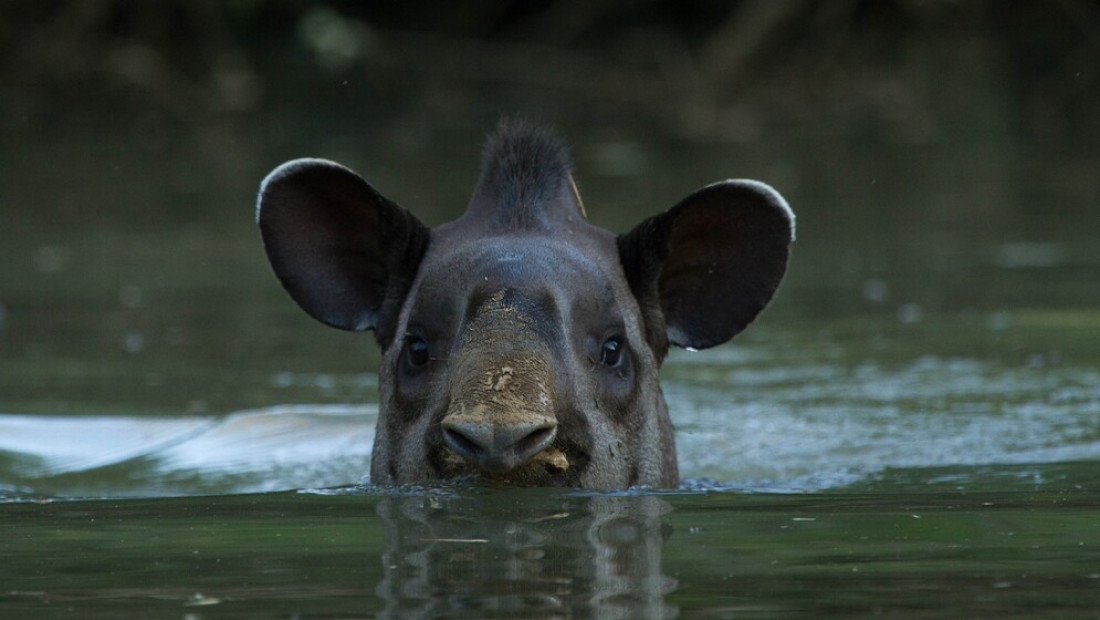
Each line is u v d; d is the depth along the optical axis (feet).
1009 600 18.51
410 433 26.89
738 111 110.22
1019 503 26.25
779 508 25.17
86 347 50.01
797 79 114.42
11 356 48.83
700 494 26.71
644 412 28.58
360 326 31.24
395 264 29.73
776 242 31.65
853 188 80.02
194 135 102.27
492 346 24.27
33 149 96.99
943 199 76.28
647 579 19.51
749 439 38.40
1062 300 54.49
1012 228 68.33
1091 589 19.03
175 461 36.70
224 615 18.03
